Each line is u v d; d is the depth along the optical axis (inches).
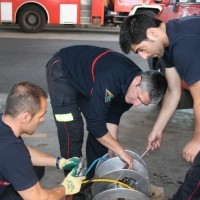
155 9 374.3
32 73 242.7
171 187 115.8
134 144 145.8
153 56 80.0
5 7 399.2
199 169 89.6
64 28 478.6
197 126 80.7
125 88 85.2
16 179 63.5
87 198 101.7
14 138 65.1
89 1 397.4
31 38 378.9
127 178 84.0
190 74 73.5
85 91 96.7
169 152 140.2
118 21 416.5
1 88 207.8
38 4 404.5
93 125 85.7
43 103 69.1
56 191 71.2
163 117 100.3
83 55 97.0
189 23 75.5
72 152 106.0
